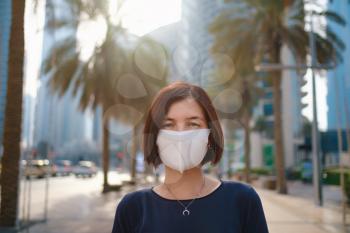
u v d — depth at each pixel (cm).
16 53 936
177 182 131
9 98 918
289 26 2078
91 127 9994
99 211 1220
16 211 877
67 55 1900
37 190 2100
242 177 3706
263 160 5653
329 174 2509
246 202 131
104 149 2111
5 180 876
